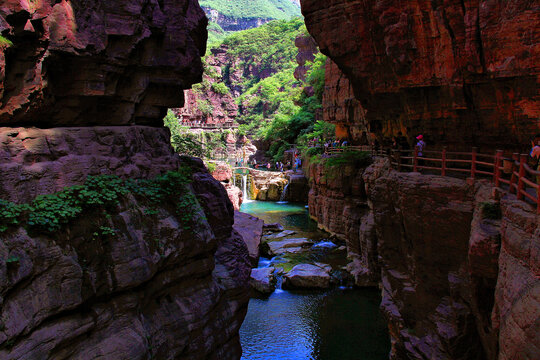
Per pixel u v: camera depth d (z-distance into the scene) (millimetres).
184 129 47625
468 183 9820
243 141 74875
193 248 8531
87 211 6723
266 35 123750
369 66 13734
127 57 8070
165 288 8055
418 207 10797
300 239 24219
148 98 9438
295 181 37688
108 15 7695
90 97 7766
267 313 15711
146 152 9016
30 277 5586
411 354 10766
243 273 11531
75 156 7109
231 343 9789
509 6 9156
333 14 13852
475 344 9227
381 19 11938
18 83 6410
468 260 9109
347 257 21125
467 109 11227
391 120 14828
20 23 6109
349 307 16141
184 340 7875
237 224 18562
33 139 6590
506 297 6512
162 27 8812
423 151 12008
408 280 12125
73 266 6094
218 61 116938
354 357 12867
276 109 84875
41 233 5945
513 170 8227
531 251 6035
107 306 6633
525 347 5527
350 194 22594
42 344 5520
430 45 11195
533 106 9469
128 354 6402
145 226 7609
